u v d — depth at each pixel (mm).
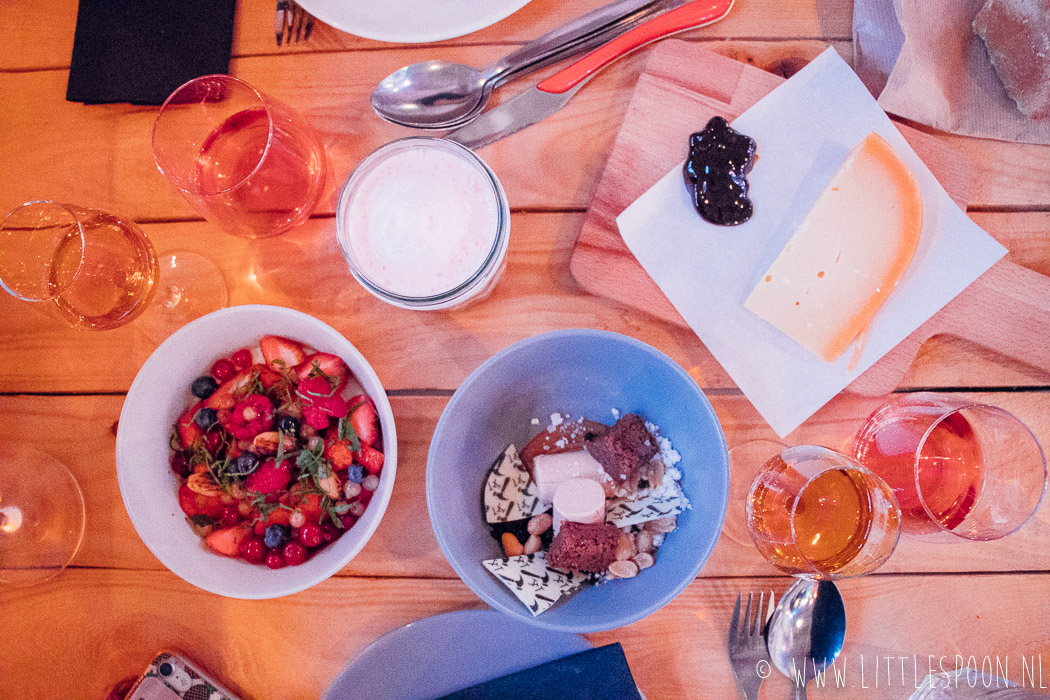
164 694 1062
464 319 1113
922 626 1068
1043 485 970
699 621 1074
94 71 1131
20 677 1117
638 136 1085
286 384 1042
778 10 1101
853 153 1034
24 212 1040
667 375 940
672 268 1077
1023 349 1051
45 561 1102
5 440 1143
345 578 1098
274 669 1095
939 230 1052
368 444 1021
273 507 1007
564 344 950
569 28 1097
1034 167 1079
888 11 1068
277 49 1141
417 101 1104
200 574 952
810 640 1048
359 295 1121
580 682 996
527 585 954
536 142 1114
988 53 1061
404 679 1020
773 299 1045
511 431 1095
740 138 1059
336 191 1133
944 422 1053
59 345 1151
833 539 1012
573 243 1110
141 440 978
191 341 987
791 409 1066
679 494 1007
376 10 1063
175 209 1148
